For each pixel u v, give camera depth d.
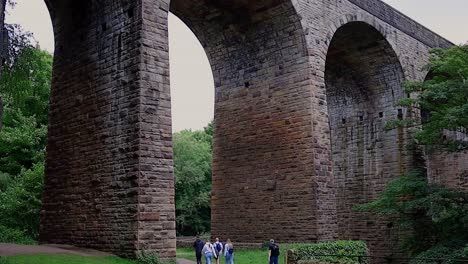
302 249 19.89
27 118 33.59
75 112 19.77
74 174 19.22
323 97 23.89
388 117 31.30
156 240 16.27
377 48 29.91
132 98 17.08
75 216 18.78
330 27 25.31
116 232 16.75
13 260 13.91
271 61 25.06
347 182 32.81
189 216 55.25
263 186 24.56
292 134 23.75
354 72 31.97
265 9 24.02
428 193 24.23
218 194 26.52
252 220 24.80
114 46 18.34
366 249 22.02
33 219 28.56
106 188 17.53
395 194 25.25
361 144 32.53
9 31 17.47
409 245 26.39
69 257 15.38
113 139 17.59
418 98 25.02
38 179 28.50
